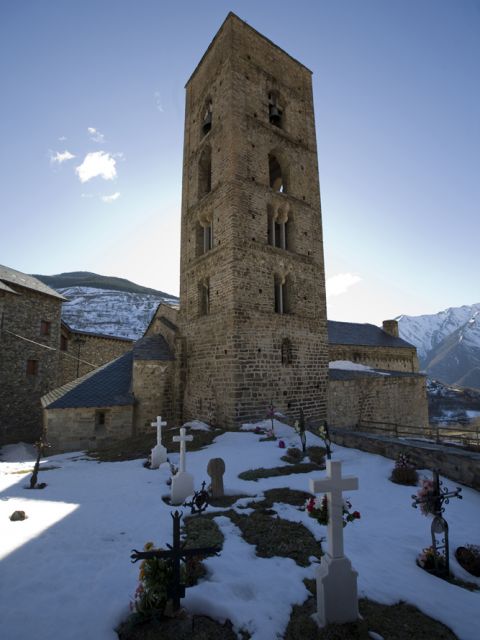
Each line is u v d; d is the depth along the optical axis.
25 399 26.53
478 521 7.71
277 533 6.93
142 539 6.60
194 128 26.88
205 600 4.69
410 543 6.67
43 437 19.55
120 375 22.11
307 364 21.55
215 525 7.28
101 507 8.28
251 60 23.88
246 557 6.00
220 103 23.09
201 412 20.48
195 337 22.00
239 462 12.18
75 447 18.30
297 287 22.19
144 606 4.40
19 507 8.20
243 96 22.52
